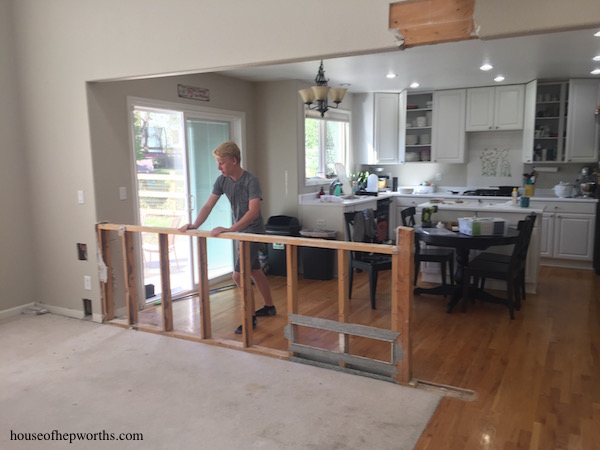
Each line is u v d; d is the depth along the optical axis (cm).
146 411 253
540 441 225
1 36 390
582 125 587
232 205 365
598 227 551
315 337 362
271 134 577
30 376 295
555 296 466
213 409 255
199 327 385
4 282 405
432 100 684
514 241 395
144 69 342
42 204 409
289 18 287
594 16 219
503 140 668
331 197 580
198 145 505
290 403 260
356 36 270
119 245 401
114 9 347
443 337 360
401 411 251
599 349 335
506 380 288
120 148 401
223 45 310
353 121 706
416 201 675
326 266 541
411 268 272
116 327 382
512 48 429
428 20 251
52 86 385
